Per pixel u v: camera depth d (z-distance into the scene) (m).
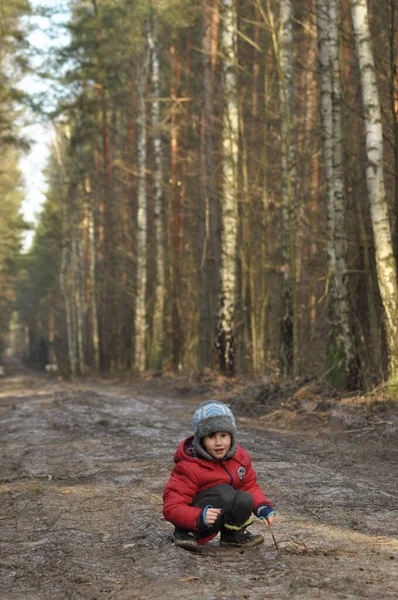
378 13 18.31
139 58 34.53
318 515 6.55
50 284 86.38
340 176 15.65
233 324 22.67
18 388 33.03
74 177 49.41
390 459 9.88
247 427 13.34
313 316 24.59
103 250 48.47
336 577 4.32
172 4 30.12
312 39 25.45
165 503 5.15
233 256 22.67
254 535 5.31
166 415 16.02
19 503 7.42
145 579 4.53
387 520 6.35
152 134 33.72
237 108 23.52
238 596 4.02
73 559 5.11
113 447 11.23
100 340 47.03
